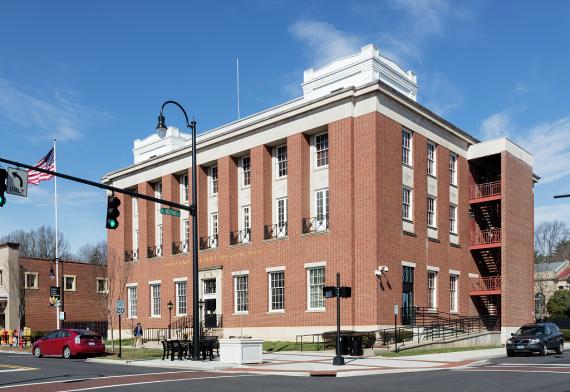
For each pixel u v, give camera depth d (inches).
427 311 1373.0
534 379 679.7
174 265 1727.4
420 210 1401.3
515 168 1642.5
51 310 2346.2
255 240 1485.0
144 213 1868.8
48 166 1742.1
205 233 1670.8
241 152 1567.4
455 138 1592.0
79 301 2428.6
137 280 1860.2
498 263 1640.0
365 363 916.0
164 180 1804.9
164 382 697.6
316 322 1311.5
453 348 1235.9
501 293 1521.9
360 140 1291.8
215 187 1690.5
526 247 1665.8
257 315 1445.6
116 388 636.7
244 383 681.6
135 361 1040.2
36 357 1238.3
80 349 1156.5
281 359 1011.9
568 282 3314.5
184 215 1768.0
